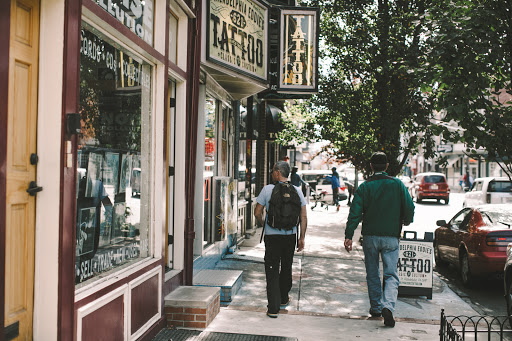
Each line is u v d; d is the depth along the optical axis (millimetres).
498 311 6922
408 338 5160
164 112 5125
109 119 4078
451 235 9344
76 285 3496
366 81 11344
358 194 5883
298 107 12812
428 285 7113
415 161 70812
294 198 5805
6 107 2672
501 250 7734
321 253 10750
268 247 5809
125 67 4410
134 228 4629
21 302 3008
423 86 8359
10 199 2865
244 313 5871
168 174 6148
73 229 3252
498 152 7789
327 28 11273
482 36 7398
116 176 4215
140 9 4695
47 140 3131
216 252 8500
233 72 7789
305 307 6371
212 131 8359
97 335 3605
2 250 2646
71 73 3207
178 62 6223
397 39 9750
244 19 8141
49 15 3150
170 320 5184
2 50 2645
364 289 7465
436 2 8164
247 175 13070
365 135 11406
